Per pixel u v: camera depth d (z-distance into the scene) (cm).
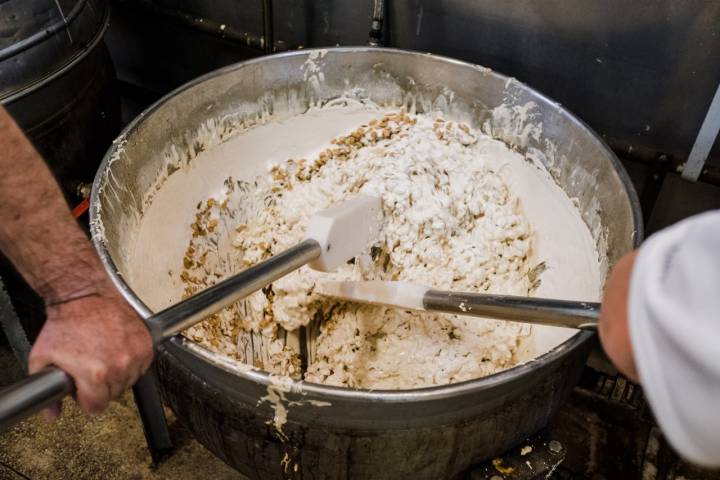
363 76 108
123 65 163
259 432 69
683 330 30
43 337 55
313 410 63
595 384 121
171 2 142
